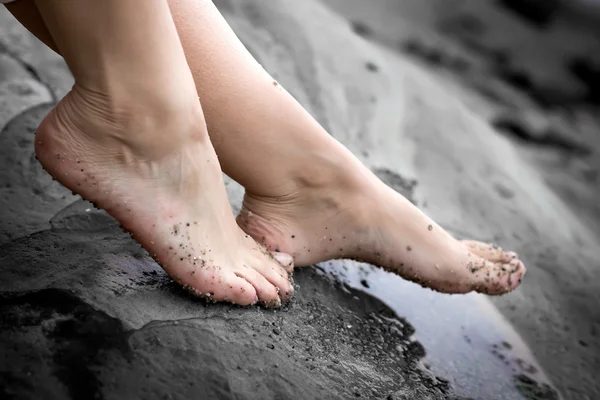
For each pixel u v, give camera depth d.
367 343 0.90
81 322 0.76
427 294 1.02
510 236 1.26
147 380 0.73
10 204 0.91
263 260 0.87
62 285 0.79
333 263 1.01
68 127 0.77
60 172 0.78
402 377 0.87
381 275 1.02
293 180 0.90
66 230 0.88
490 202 1.32
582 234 1.38
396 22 2.46
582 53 2.54
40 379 0.71
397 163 1.31
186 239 0.80
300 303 0.90
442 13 2.60
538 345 1.05
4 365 0.71
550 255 1.25
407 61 2.06
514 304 1.11
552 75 2.43
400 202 0.94
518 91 2.31
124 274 0.83
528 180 1.49
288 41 1.54
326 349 0.85
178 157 0.79
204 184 0.81
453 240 0.98
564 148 1.99
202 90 0.85
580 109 2.33
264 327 0.83
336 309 0.93
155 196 0.79
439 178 1.33
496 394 0.92
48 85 1.15
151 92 0.75
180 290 0.83
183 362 0.75
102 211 0.92
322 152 0.90
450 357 0.94
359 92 1.48
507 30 2.58
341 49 1.61
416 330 0.96
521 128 2.01
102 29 0.72
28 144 1.01
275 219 0.92
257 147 0.88
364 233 0.94
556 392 0.96
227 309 0.83
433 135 1.46
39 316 0.76
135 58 0.74
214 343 0.78
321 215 0.92
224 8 1.56
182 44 0.84
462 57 2.36
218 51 0.85
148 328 0.77
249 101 0.86
